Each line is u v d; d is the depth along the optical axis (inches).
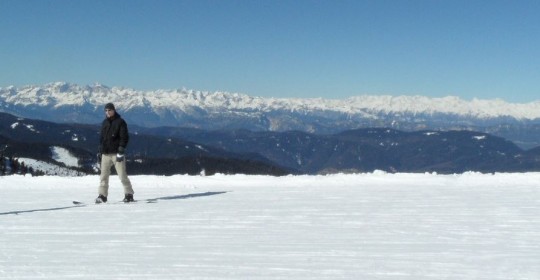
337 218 409.4
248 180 764.6
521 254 280.1
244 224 385.7
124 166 530.9
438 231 350.9
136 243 318.7
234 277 235.6
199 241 323.3
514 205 477.1
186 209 470.0
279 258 274.1
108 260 271.9
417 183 708.0
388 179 751.7
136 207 488.4
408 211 444.1
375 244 309.0
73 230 366.6
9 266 259.0
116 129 532.1
